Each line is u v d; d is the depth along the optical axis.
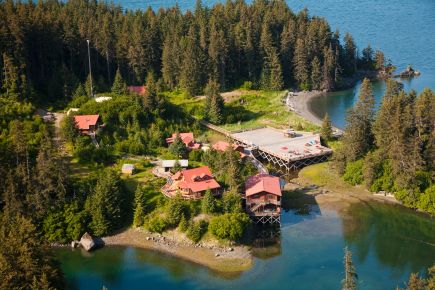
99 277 101.81
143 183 128.38
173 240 112.25
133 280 100.75
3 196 113.69
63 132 143.38
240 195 120.94
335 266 103.38
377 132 137.38
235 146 151.62
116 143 147.38
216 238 110.62
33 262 83.12
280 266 103.81
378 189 132.25
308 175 145.00
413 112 132.25
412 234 114.81
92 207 114.69
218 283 99.06
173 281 99.94
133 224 116.75
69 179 120.94
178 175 125.06
